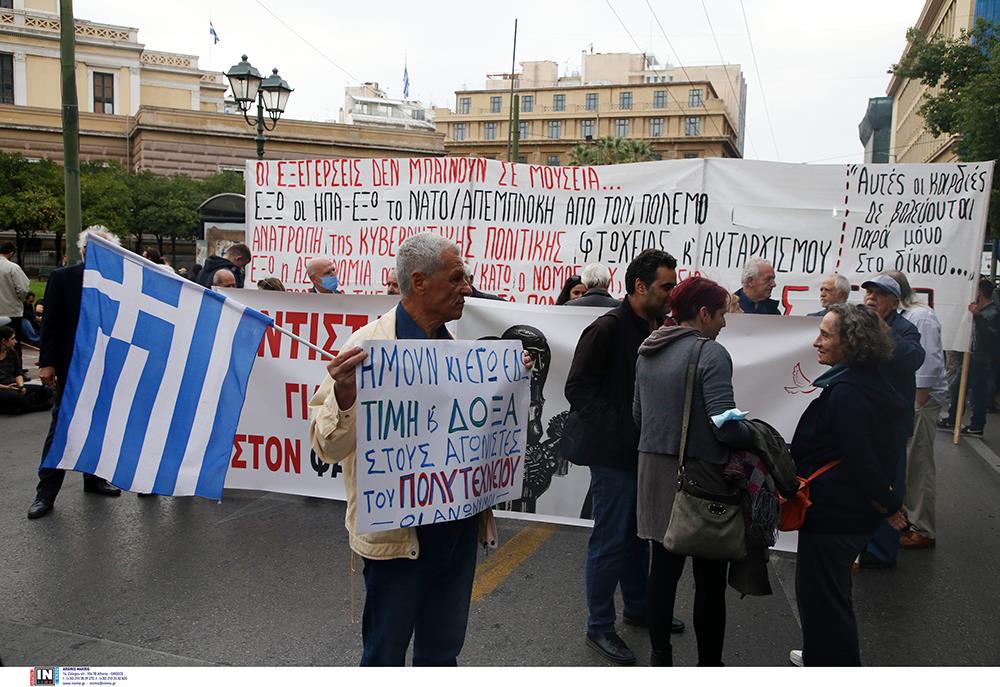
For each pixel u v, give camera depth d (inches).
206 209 651.5
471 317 203.5
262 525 206.8
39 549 189.3
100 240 131.2
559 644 144.6
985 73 756.0
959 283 235.8
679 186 257.1
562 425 199.8
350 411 96.3
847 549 115.3
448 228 274.2
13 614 154.8
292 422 217.2
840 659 116.2
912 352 170.4
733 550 113.7
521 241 269.6
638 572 152.3
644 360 126.6
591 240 265.1
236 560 182.9
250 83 545.6
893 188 241.8
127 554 186.4
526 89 3786.9
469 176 271.1
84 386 129.6
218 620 152.5
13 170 1476.4
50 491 214.7
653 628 125.6
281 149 1736.0
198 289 128.0
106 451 128.0
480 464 107.7
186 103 2480.3
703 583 121.2
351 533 102.7
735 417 112.3
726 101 4067.4
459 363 105.5
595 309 197.2
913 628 154.5
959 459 307.0
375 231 282.8
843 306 116.9
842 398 114.1
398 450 99.0
